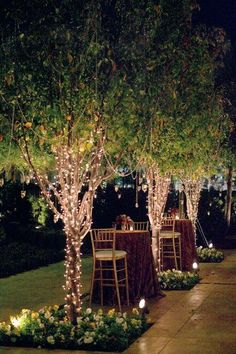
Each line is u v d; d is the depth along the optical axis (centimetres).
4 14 724
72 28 723
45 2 721
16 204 1984
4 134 727
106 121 732
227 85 1627
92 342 695
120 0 795
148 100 800
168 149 941
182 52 884
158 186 1141
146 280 992
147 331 774
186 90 951
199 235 1844
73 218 766
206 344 707
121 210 1977
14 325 736
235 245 1920
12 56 702
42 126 709
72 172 751
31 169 773
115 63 733
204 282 1170
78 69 711
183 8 854
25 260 1439
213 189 2284
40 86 706
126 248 973
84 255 1691
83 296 1030
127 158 938
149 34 809
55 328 740
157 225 1147
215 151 1355
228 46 1041
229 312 887
